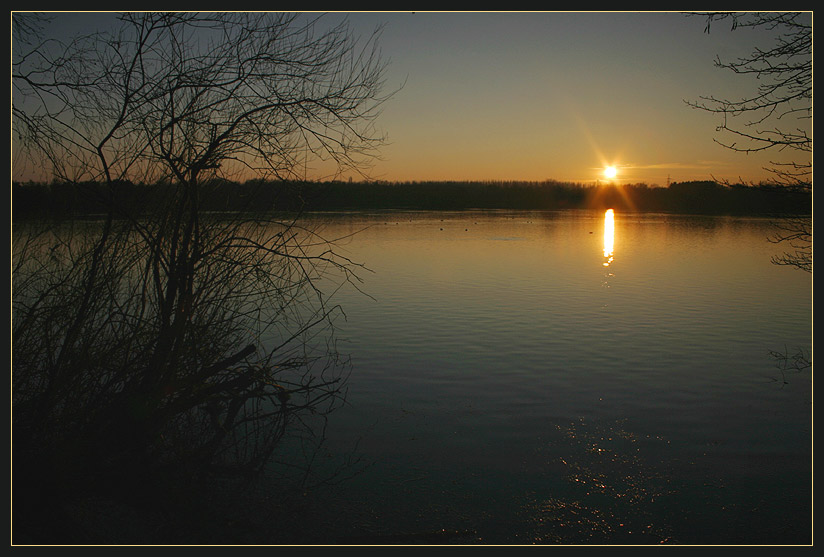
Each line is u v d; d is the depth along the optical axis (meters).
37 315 5.54
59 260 5.90
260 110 5.96
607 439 7.99
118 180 5.81
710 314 16.06
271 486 6.53
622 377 10.55
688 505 6.40
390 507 6.23
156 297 6.25
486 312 16.05
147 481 5.91
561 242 39.38
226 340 7.10
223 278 6.36
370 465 7.14
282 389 7.59
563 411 8.96
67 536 4.89
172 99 5.73
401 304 17.12
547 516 6.15
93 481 5.55
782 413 8.92
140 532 5.32
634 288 20.56
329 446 7.63
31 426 5.39
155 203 6.11
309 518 5.93
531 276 23.42
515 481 6.86
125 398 5.80
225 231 6.41
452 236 43.47
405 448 7.60
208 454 6.76
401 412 8.80
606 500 6.47
